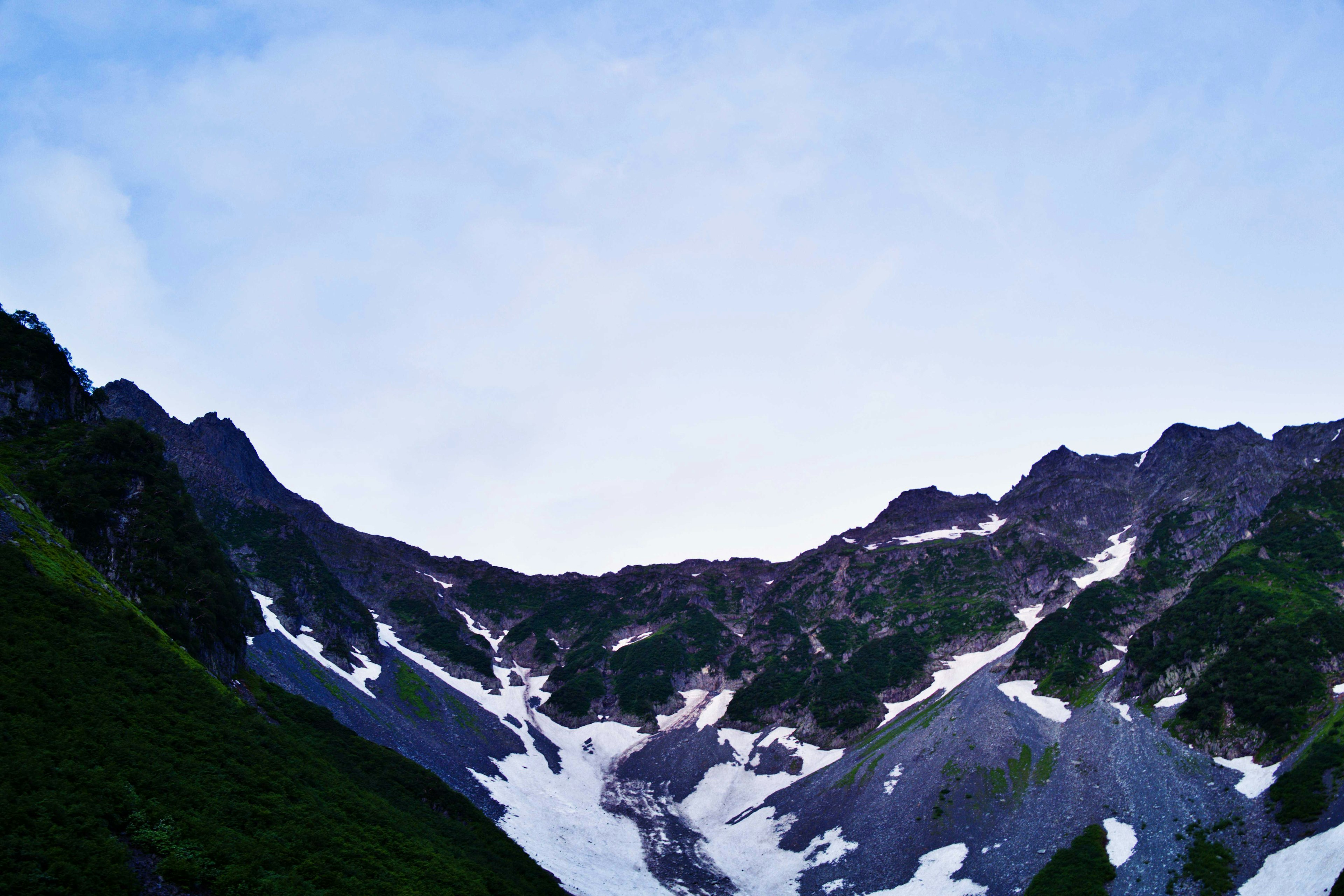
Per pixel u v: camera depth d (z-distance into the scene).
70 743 59.75
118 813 55.88
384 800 93.06
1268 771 109.12
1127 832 107.56
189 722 72.88
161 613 93.19
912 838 126.06
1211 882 91.62
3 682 61.31
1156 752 123.75
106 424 118.12
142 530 103.19
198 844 57.72
